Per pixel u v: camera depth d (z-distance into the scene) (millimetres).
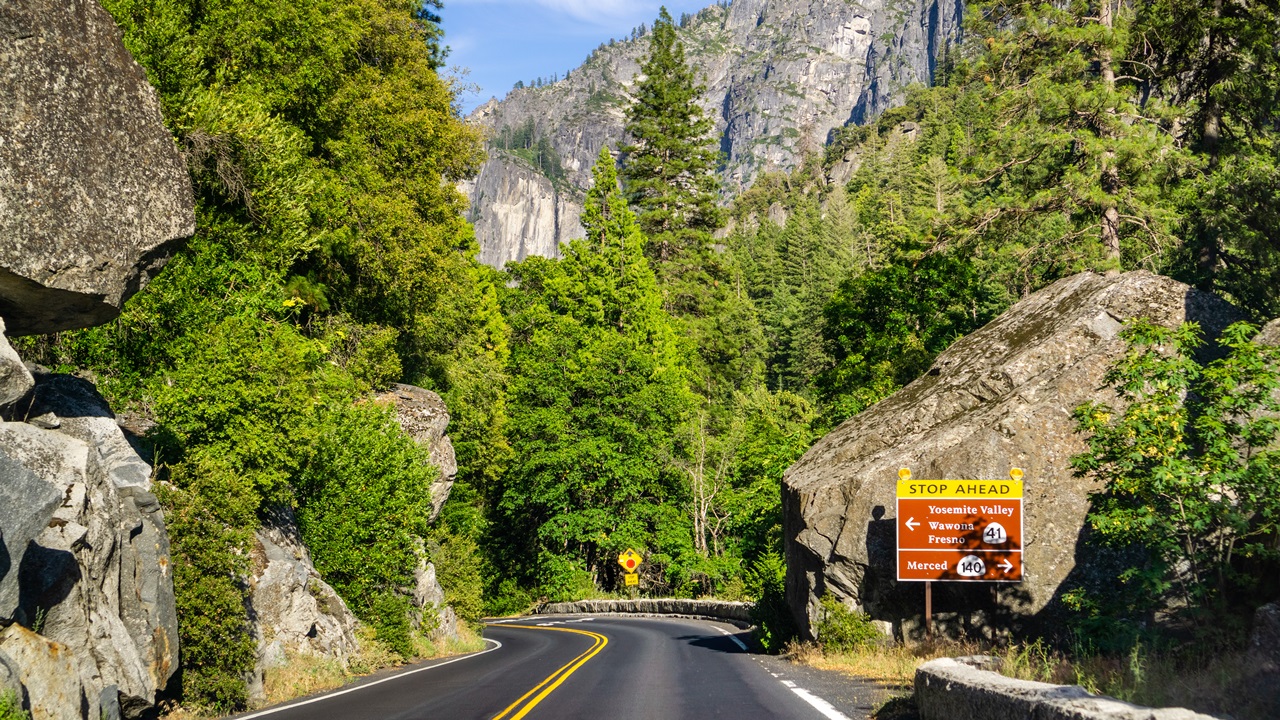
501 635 35312
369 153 30703
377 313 34188
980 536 16578
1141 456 11109
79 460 10914
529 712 11477
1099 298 19000
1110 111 31031
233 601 13570
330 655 18406
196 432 17016
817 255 125812
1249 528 10703
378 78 31719
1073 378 17328
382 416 25234
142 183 11805
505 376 56469
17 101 10594
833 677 14648
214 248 20422
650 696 12891
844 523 18188
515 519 57812
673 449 57094
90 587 10531
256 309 19891
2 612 8406
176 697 12898
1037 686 6574
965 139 128750
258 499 14945
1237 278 29812
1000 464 16875
